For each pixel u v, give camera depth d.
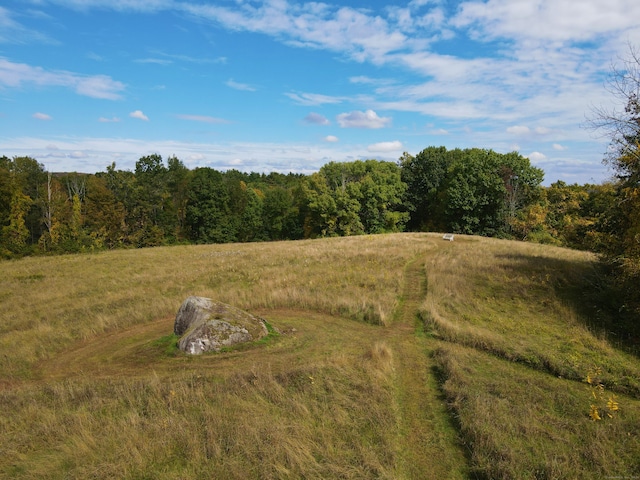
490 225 47.22
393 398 7.71
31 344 12.55
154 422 6.85
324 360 9.62
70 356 11.84
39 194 51.72
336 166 64.06
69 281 22.69
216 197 61.81
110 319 14.66
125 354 11.38
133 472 5.61
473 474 5.66
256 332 11.46
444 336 11.08
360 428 6.63
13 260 32.66
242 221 69.50
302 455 5.79
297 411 7.11
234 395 7.77
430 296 14.67
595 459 5.64
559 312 12.18
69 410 7.71
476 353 9.87
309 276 19.08
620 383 7.96
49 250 43.34
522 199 48.22
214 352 10.62
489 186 45.44
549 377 8.50
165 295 18.22
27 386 9.56
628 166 12.01
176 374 9.45
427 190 63.00
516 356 9.38
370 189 54.88
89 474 5.54
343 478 5.39
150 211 60.97
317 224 60.06
